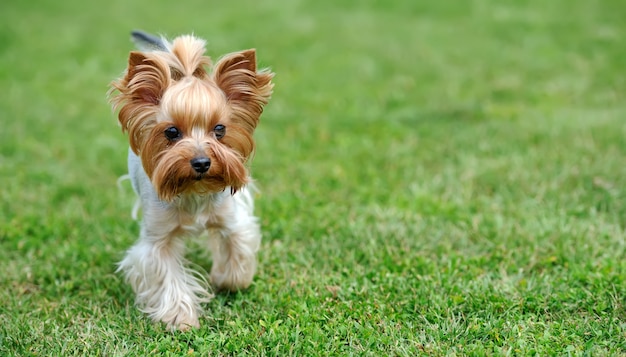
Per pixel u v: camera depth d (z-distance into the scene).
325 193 1.97
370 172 2.03
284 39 3.49
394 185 1.99
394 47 3.29
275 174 2.04
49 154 2.16
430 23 3.76
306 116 2.42
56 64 3.16
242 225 1.66
